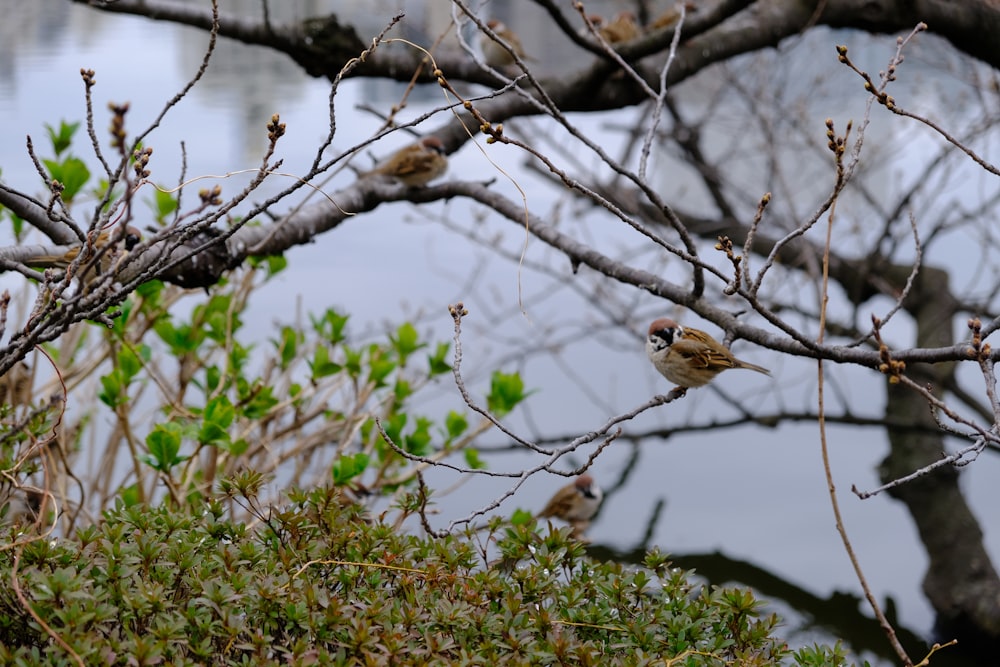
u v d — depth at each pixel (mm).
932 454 10891
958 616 9633
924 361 4281
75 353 7031
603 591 4004
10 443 4832
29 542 3574
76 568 3656
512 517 6031
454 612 3570
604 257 6047
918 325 12094
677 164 15234
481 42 9820
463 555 4125
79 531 3982
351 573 3971
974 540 10203
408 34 8094
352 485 6586
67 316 3617
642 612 3992
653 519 10672
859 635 9695
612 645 3682
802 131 12164
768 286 12305
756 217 4211
